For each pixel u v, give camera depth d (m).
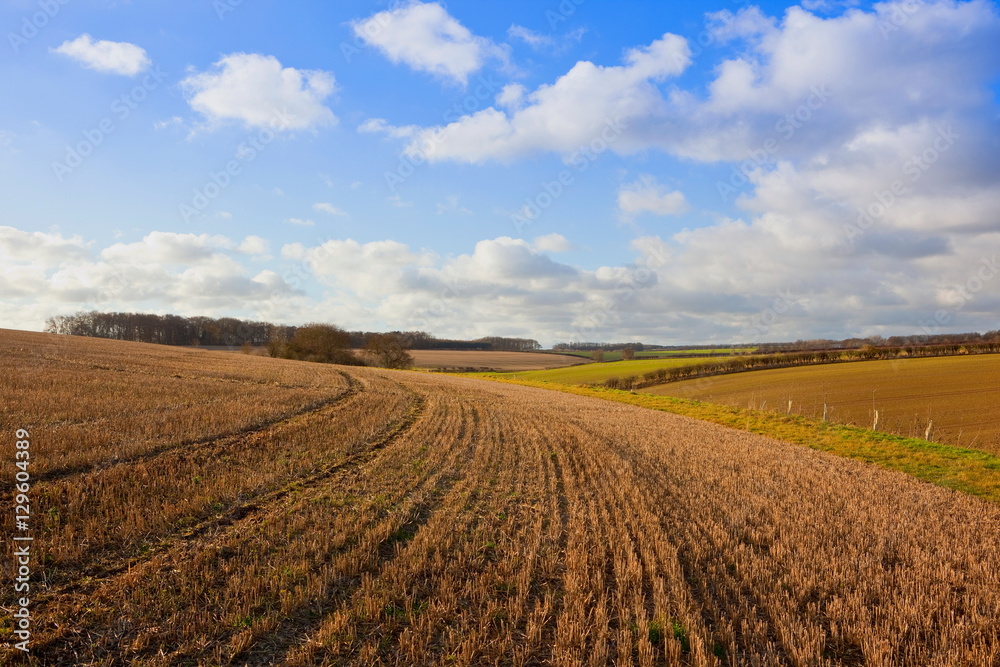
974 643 6.06
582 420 25.97
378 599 6.72
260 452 14.40
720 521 10.44
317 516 9.76
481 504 11.34
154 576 7.08
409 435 19.09
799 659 5.60
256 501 10.61
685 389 50.78
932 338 75.38
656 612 6.44
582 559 7.87
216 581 7.11
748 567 8.00
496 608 6.63
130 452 12.72
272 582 7.03
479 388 43.19
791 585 7.46
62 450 12.20
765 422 28.59
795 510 11.27
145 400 19.38
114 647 5.59
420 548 8.55
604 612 6.36
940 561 8.73
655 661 5.72
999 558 8.92
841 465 17.08
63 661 5.31
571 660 5.47
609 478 13.76
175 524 9.07
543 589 7.41
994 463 18.16
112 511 9.22
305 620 6.29
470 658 5.56
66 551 7.48
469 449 17.38
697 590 7.43
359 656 5.56
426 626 6.18
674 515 10.68
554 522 10.14
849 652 5.99
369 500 10.97
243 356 55.38
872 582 7.55
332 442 16.36
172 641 5.71
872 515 11.15
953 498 13.23
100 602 6.43
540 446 18.31
